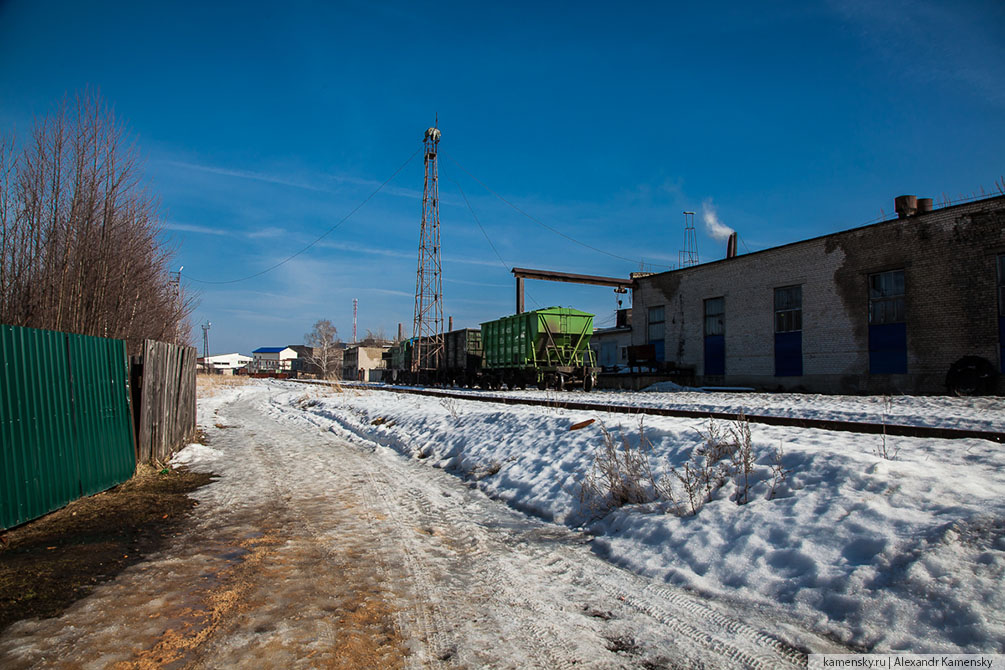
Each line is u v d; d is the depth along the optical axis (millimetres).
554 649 3414
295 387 44938
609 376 29672
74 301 10852
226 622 3656
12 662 3096
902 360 20484
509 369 31469
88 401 7137
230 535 5730
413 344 44500
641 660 3301
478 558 5152
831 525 4434
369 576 4598
